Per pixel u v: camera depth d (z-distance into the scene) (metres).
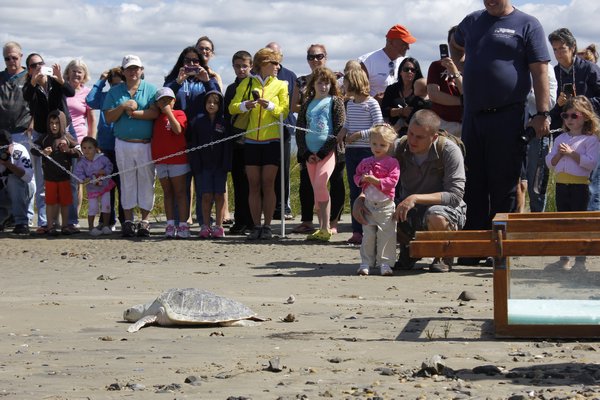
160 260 14.76
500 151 13.49
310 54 18.42
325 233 17.05
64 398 6.25
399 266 13.46
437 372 6.84
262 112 17.23
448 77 15.70
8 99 18.94
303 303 10.63
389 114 16.98
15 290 11.86
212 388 6.51
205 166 17.61
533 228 8.45
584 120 13.41
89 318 9.82
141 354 7.86
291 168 24.53
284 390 6.43
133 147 17.73
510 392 6.27
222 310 9.36
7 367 7.34
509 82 13.31
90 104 18.73
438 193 12.90
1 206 19.42
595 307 8.77
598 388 6.32
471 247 8.41
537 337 8.36
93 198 18.41
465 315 9.67
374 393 6.27
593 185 13.22
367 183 13.05
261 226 17.53
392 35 17.84
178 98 17.75
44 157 18.17
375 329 8.94
